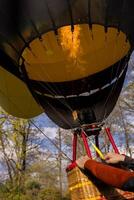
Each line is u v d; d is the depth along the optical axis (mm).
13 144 19766
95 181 2961
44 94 4551
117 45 4359
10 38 3990
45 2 3818
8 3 3844
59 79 4578
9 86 4773
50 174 22797
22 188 19375
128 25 4051
